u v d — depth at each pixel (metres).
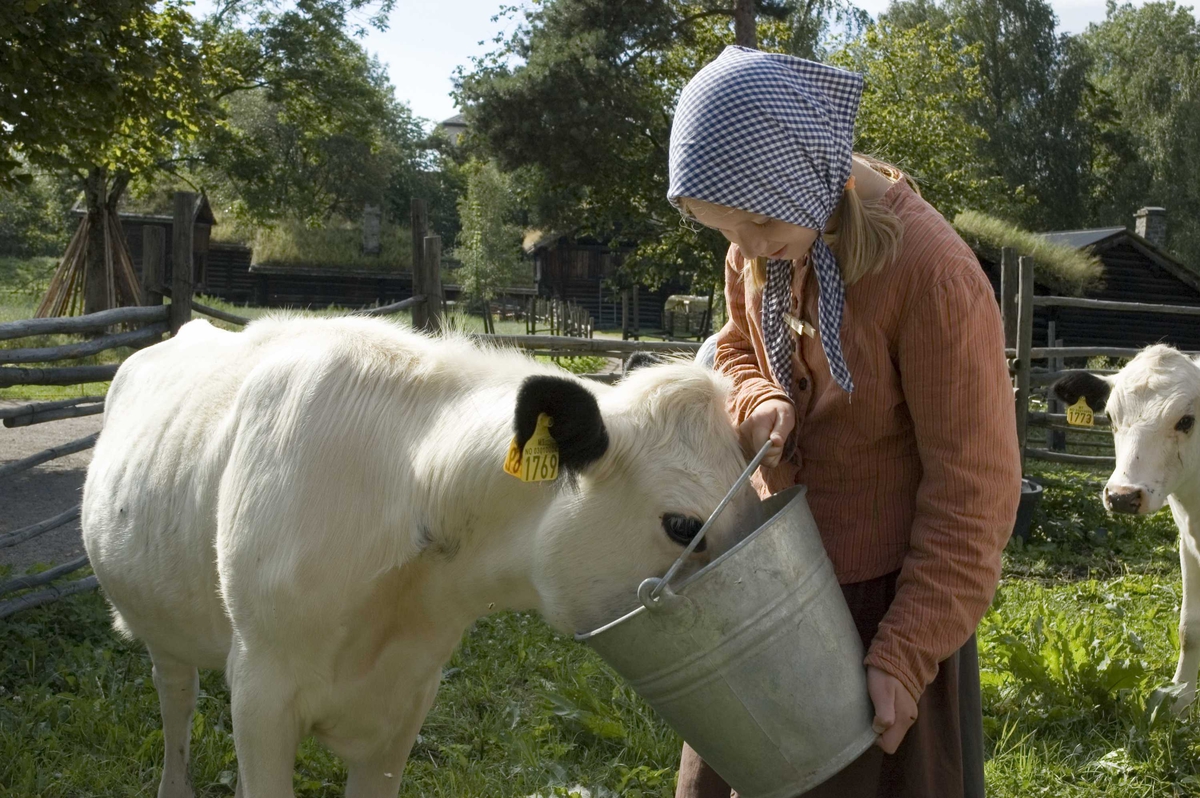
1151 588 6.50
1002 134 45.88
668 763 3.78
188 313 5.89
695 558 2.09
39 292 35.28
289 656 2.37
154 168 20.50
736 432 2.21
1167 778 3.81
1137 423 4.89
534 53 21.27
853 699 1.93
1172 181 47.94
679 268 24.84
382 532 2.35
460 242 50.81
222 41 25.14
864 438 2.14
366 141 28.61
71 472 8.63
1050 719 4.16
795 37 24.17
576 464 2.04
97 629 4.73
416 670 2.53
